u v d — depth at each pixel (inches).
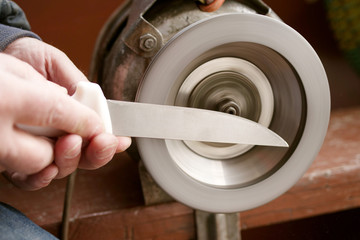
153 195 23.4
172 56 18.1
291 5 58.8
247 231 29.7
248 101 20.7
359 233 27.1
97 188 25.3
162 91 18.5
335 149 28.4
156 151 18.6
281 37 18.7
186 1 20.3
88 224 23.0
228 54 19.8
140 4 20.6
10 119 13.4
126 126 16.4
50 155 14.7
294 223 28.3
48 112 13.7
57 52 20.0
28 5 43.7
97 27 45.9
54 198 24.8
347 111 36.5
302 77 19.2
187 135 17.1
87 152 15.6
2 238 15.6
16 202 24.5
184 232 24.0
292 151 20.0
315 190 25.3
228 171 20.5
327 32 60.4
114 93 21.0
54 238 16.5
